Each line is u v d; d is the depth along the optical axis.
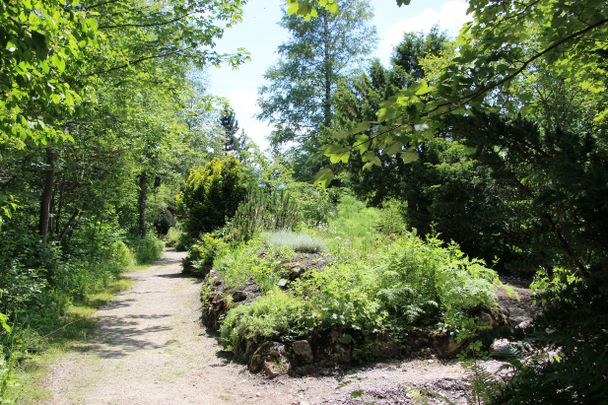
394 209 11.26
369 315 5.28
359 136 2.15
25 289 6.93
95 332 7.29
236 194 16.64
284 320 5.35
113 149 11.02
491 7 2.86
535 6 2.86
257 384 4.71
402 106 2.12
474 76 2.19
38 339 6.12
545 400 1.75
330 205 13.03
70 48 3.97
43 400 4.40
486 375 2.70
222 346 6.14
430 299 5.64
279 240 8.92
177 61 9.14
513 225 2.31
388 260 6.13
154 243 21.67
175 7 8.42
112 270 13.48
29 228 10.45
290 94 24.23
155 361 5.75
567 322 1.90
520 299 6.48
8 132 4.13
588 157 1.96
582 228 1.81
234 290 7.43
